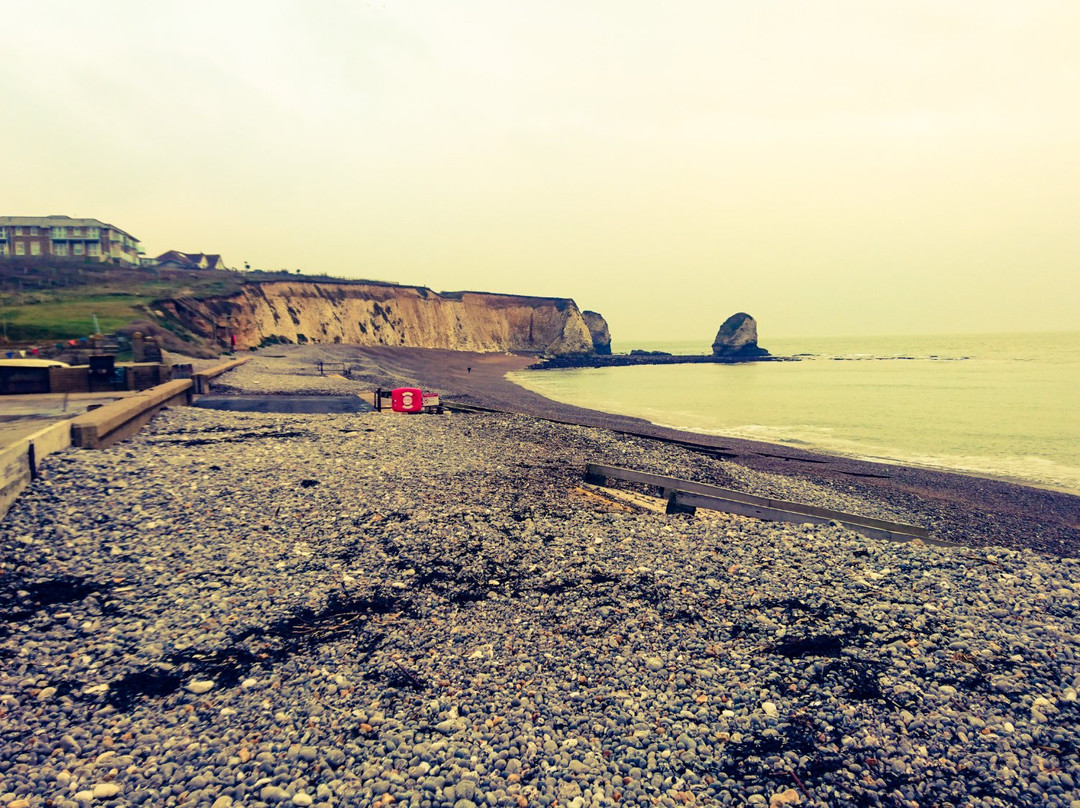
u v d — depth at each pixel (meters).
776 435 45.03
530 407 56.88
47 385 28.67
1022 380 99.88
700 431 46.34
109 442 18.94
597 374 131.38
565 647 9.01
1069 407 61.97
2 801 5.59
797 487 26.50
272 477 16.94
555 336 199.88
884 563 11.91
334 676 8.07
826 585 10.98
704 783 6.28
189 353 58.34
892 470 32.84
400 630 9.42
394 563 12.04
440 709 7.44
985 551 12.67
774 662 8.50
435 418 30.86
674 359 196.38
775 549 12.86
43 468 14.88
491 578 11.48
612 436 29.38
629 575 11.62
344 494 16.08
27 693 7.44
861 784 6.20
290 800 5.80
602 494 18.70
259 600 10.24
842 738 6.88
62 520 12.60
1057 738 6.74
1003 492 28.48
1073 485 30.20
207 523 13.30
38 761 6.26
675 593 10.81
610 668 8.45
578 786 6.18
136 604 9.84
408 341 146.38
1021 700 7.43
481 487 17.97
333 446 21.83
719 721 7.28
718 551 12.84
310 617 9.79
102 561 11.16
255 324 91.25
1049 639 8.84
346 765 6.36
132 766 6.24
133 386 30.30
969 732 6.90
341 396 39.50
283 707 7.37
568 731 7.11
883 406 63.97
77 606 9.63
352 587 10.91
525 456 23.20
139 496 14.23
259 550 12.23
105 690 7.59
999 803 5.88
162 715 7.12
